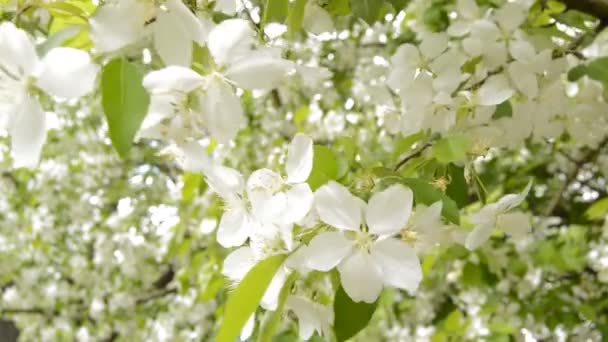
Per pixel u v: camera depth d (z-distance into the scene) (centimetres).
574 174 81
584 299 92
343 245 32
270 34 39
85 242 146
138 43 31
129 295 139
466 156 41
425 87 42
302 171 33
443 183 38
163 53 30
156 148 129
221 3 34
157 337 136
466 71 44
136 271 141
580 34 52
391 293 82
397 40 75
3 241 144
